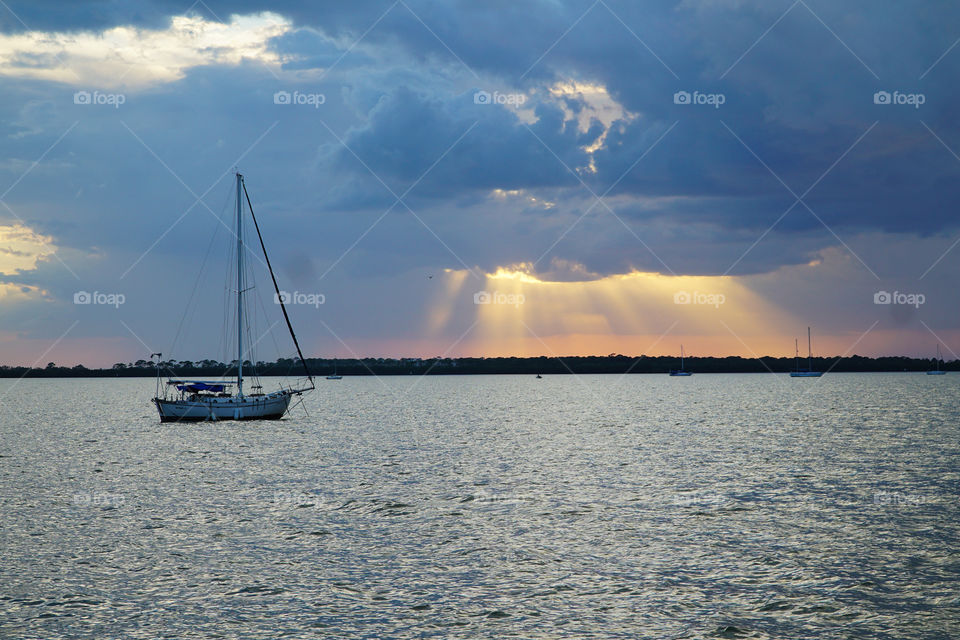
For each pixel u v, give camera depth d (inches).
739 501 1608.0
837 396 6958.7
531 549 1229.1
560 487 1790.1
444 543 1264.8
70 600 996.6
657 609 965.8
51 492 1747.0
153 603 987.9
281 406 3602.4
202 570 1119.6
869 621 926.4
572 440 2945.4
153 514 1492.4
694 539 1285.7
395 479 1919.3
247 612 957.8
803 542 1263.5
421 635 889.5
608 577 1086.4
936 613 948.6
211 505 1581.0
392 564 1150.3
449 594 1019.9
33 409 5654.5
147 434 3223.4
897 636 884.6
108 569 1124.5
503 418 4276.6
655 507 1546.5
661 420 4040.4
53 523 1413.6
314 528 1371.8
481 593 1023.6
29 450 2637.8
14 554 1198.3
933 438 2935.5
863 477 1932.8
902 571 1106.1
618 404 5900.6
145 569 1125.7
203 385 3454.7
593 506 1556.3
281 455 2447.1
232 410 3462.1
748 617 940.0
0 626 911.7
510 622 926.4
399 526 1385.3
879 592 1021.2
